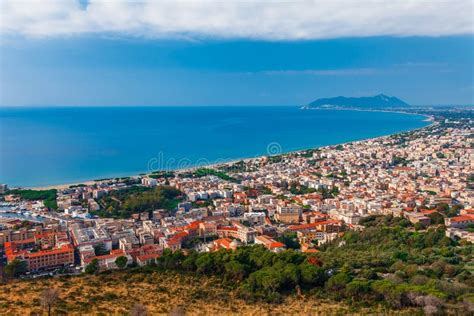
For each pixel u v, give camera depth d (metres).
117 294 155.25
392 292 145.50
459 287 150.50
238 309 141.12
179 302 147.38
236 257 192.12
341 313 135.88
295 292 159.25
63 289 160.88
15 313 132.00
